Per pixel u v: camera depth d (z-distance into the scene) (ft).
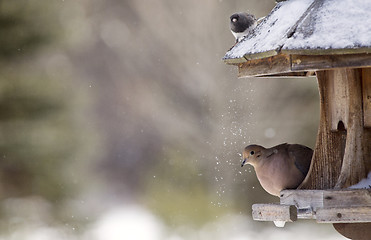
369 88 17.56
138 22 72.59
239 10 59.57
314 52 15.62
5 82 50.65
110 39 75.66
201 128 58.49
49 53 52.65
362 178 17.28
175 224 52.08
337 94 18.30
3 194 50.57
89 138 54.08
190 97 61.36
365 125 17.57
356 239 19.15
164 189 57.16
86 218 50.83
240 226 50.21
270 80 53.67
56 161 51.80
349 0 16.57
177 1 65.57
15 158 50.29
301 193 17.63
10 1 50.70
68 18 53.36
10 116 50.65
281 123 53.06
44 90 51.57
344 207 16.44
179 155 59.31
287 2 18.62
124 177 69.26
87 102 55.93
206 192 55.42
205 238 48.75
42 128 51.39
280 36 16.76
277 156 19.21
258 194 52.90
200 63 60.75
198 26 61.98
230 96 56.03
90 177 56.85
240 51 18.15
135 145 71.20
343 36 15.67
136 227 51.03
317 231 47.73
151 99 66.54
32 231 48.01
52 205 51.13
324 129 18.52
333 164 18.44
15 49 51.08
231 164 54.19
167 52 65.46
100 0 80.07
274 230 48.91
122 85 73.31
